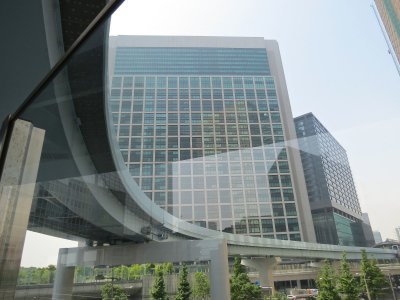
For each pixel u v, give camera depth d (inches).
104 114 229.5
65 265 566.9
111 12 81.1
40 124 190.9
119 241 521.0
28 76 133.0
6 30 116.4
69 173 301.4
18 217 110.5
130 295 537.6
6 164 107.4
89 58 133.2
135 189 442.3
